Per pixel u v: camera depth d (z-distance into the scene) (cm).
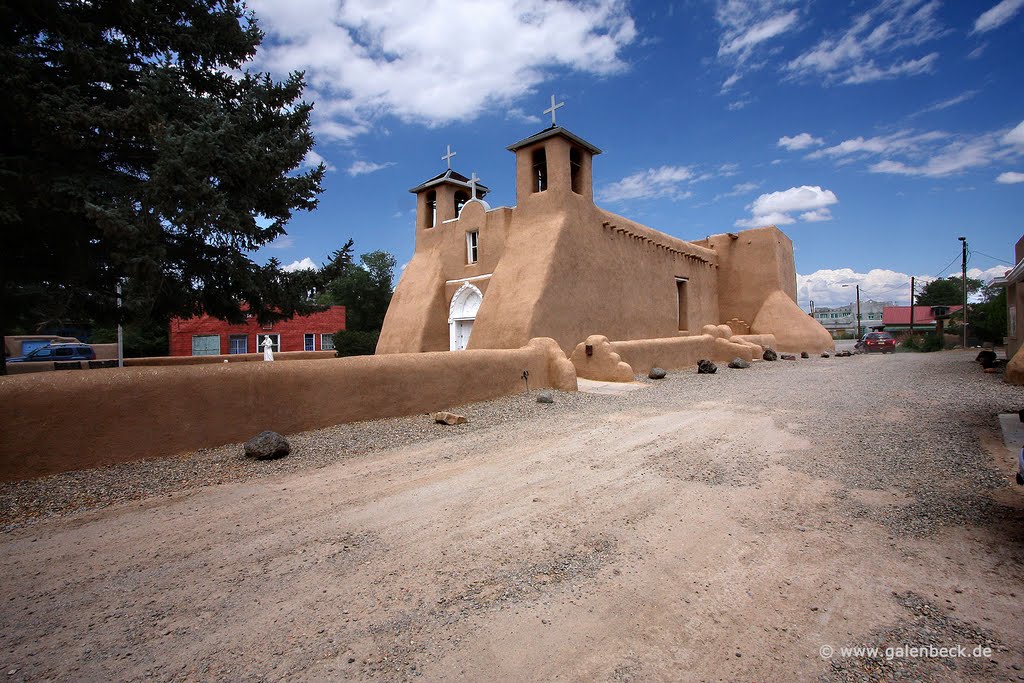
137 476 589
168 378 674
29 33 770
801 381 1430
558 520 458
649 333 2219
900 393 1121
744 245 2964
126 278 895
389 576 363
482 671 261
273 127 945
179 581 359
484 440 780
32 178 709
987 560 365
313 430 823
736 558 379
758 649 275
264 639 292
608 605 321
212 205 768
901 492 502
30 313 987
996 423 777
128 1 784
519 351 1277
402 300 2211
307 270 1047
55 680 260
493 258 1936
